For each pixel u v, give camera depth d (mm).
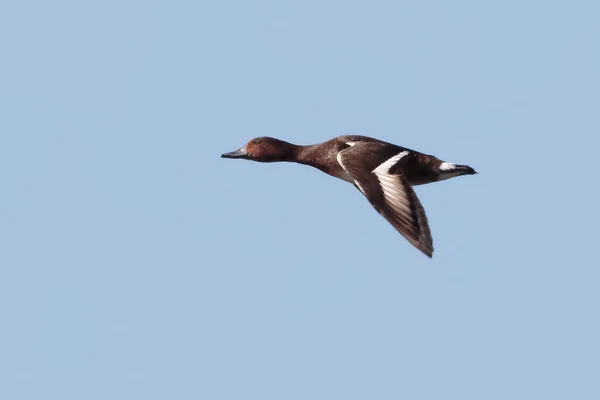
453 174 17812
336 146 19047
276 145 19609
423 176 17734
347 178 19078
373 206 16141
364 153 17156
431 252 15414
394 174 16547
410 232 15664
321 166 19266
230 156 19781
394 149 17422
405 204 15984
